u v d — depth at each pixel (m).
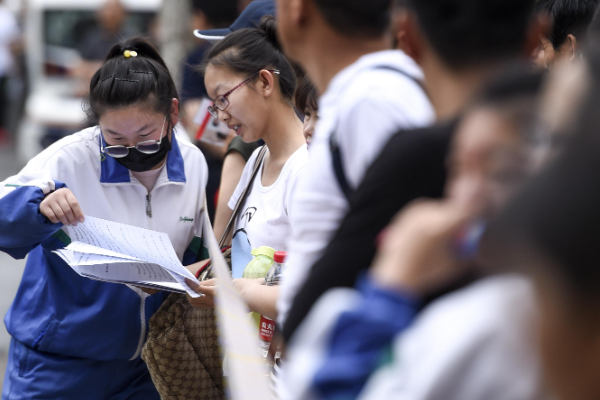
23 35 19.62
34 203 3.97
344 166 2.26
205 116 5.36
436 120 2.17
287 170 3.91
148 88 4.14
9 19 19.73
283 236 3.91
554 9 4.22
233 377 2.14
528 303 1.40
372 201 2.04
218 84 4.09
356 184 2.21
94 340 4.30
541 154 1.38
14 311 4.45
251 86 4.04
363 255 2.03
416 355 1.50
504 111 1.50
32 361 4.34
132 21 15.64
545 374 1.32
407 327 1.57
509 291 1.46
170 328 4.00
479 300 1.49
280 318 2.47
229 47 4.11
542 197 1.24
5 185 4.19
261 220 4.01
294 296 2.20
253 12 5.31
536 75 1.52
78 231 4.09
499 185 1.48
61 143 4.37
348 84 2.34
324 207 2.29
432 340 1.49
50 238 4.25
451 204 1.58
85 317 4.28
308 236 2.32
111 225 4.13
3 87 19.92
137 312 4.39
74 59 15.96
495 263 1.43
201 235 4.69
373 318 1.58
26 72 18.83
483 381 1.43
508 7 2.09
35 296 4.37
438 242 1.56
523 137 1.46
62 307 4.29
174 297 4.12
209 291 3.89
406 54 2.30
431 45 2.15
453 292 1.62
